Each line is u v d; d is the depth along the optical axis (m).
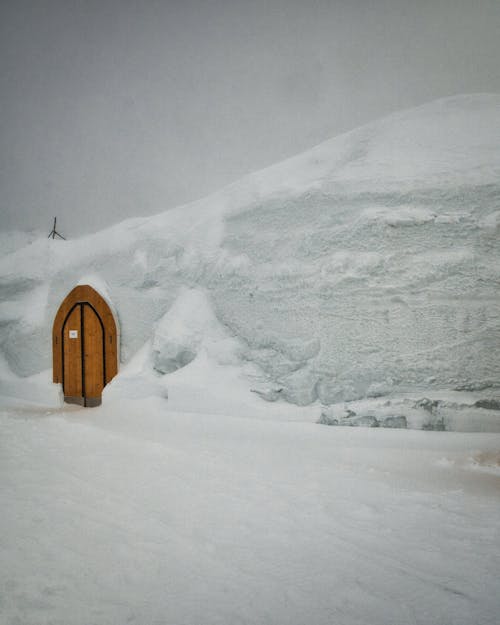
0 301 10.86
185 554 2.82
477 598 2.37
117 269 9.28
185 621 2.13
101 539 3.01
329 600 2.34
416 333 6.04
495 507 3.61
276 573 2.61
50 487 4.05
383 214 6.46
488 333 5.82
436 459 4.91
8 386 9.66
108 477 4.36
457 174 6.54
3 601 2.27
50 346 9.69
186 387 6.95
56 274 10.17
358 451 5.22
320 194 7.15
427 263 6.14
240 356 7.30
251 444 5.64
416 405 5.69
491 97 7.76
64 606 2.23
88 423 6.96
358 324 6.30
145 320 8.68
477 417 5.43
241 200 8.27
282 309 6.98
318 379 6.41
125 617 2.15
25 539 2.98
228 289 7.75
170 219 9.41
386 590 2.44
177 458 5.04
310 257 6.93
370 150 7.62
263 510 3.55
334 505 3.65
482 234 6.08
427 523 3.31
